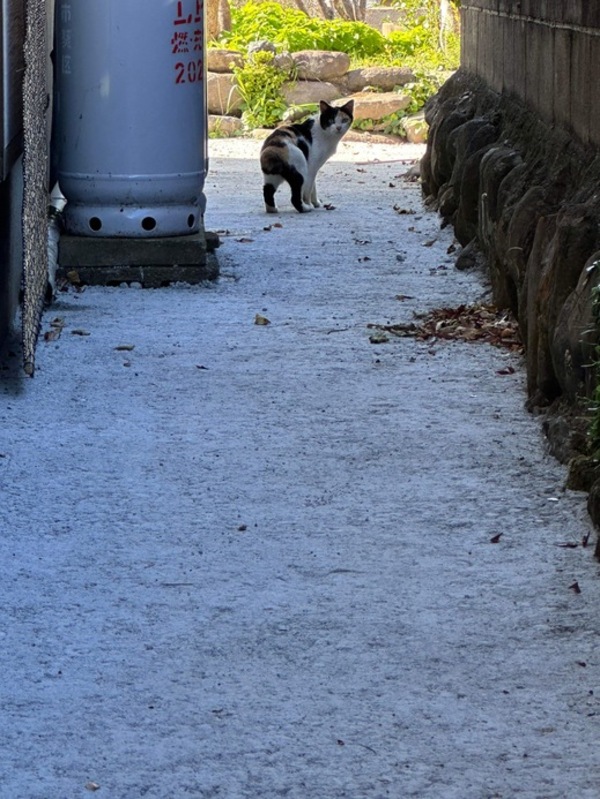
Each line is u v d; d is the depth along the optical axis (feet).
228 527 17.74
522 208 25.82
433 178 41.93
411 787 11.69
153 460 20.20
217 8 74.79
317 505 18.48
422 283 32.35
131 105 30.96
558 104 28.07
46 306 29.78
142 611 15.25
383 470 19.77
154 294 31.32
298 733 12.60
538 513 18.01
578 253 21.21
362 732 12.60
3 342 26.16
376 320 28.71
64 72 31.27
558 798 11.50
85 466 19.93
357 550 16.94
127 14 30.48
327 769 11.98
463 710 12.99
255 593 15.72
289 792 11.63
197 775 11.89
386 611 15.21
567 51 26.99
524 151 30.78
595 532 17.21
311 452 20.56
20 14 26.37
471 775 11.86
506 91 35.50
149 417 22.20
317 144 42.52
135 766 12.05
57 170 32.50
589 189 23.58
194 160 31.99
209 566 16.49
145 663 14.01
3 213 26.32
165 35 30.83
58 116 31.81
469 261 33.45
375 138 59.98
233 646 14.39
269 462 20.12
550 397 21.98
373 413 22.41
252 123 63.21
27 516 18.03
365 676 13.70
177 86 31.22
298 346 26.61
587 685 13.46
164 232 32.07
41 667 13.91
